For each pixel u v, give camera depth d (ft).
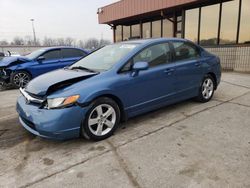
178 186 7.10
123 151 9.35
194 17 35.01
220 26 31.94
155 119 12.78
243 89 19.19
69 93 9.38
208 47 33.27
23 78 23.72
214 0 31.48
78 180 7.60
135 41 13.12
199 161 8.39
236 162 8.23
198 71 14.64
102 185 7.30
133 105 11.49
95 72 10.94
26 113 9.92
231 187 6.94
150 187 7.12
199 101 15.53
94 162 8.63
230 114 13.14
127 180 7.49
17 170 8.31
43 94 9.60
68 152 9.48
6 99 19.25
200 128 11.33
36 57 24.38
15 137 11.16
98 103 10.07
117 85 10.60
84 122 9.80
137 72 11.40
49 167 8.43
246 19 28.96
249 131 10.82
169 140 10.16
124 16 44.75
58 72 12.02
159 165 8.25
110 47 13.56
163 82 12.59
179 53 13.74
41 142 10.51
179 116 13.10
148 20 45.55
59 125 9.13
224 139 10.07
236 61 30.19
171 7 35.53
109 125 10.66
